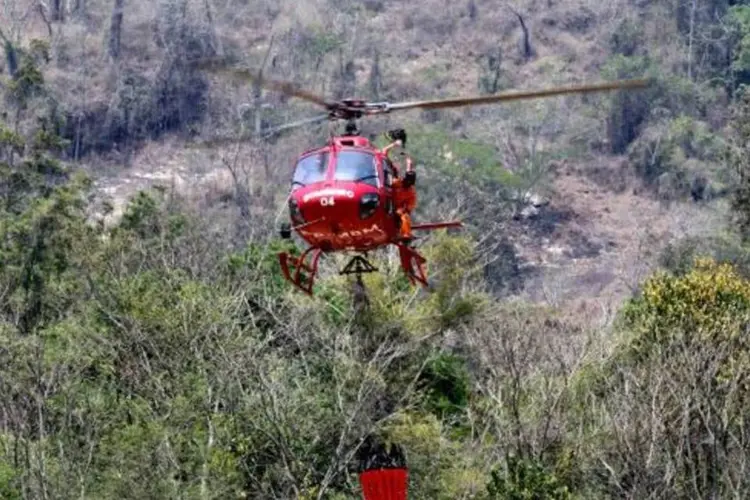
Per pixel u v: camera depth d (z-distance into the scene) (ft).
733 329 355.56
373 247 253.85
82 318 440.86
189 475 337.93
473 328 422.82
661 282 416.05
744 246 578.25
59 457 339.57
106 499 323.16
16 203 623.77
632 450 323.16
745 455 316.40
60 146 654.94
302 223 245.45
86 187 604.90
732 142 590.14
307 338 409.69
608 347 389.19
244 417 369.09
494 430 390.01
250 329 420.36
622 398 348.59
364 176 241.76
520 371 372.38
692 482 313.32
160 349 393.70
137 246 476.95
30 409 359.25
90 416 353.51
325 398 381.60
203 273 455.63
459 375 423.64
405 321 411.95
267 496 357.41
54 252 514.68
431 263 432.66
